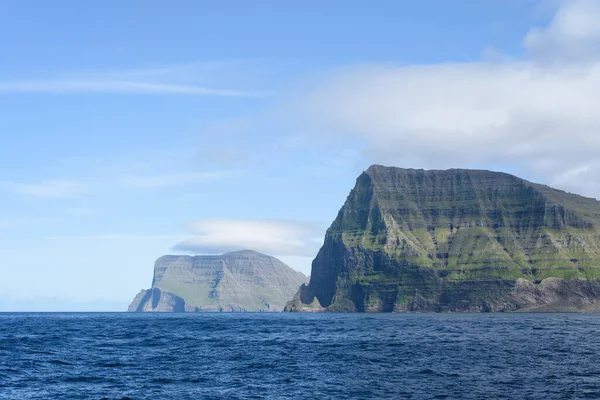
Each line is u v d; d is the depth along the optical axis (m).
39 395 69.69
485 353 112.81
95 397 68.50
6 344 133.50
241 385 75.75
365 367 92.12
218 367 92.69
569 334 171.88
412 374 84.31
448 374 84.12
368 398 67.31
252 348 125.75
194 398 67.62
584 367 91.19
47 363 97.38
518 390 71.56
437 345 131.50
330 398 67.50
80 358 105.06
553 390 71.50
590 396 67.88
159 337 161.12
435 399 66.69
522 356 106.94
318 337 161.38
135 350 120.94
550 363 96.19
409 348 124.12
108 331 193.38
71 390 72.62
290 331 193.62
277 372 87.06
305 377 82.00
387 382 77.50
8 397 68.56
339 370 88.81
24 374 84.88
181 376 83.31
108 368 91.75
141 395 69.50
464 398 67.06
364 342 141.50
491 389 72.25
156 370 89.50
